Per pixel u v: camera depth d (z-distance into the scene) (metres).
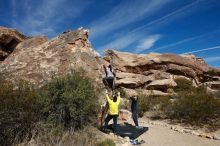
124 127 11.05
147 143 9.00
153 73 28.86
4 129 7.25
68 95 8.74
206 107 13.54
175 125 12.69
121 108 16.16
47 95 8.89
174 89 25.92
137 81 25.44
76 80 9.67
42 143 7.14
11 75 11.20
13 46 16.62
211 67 38.62
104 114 10.44
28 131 7.55
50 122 8.27
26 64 11.99
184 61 32.28
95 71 12.45
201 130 11.65
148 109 16.20
